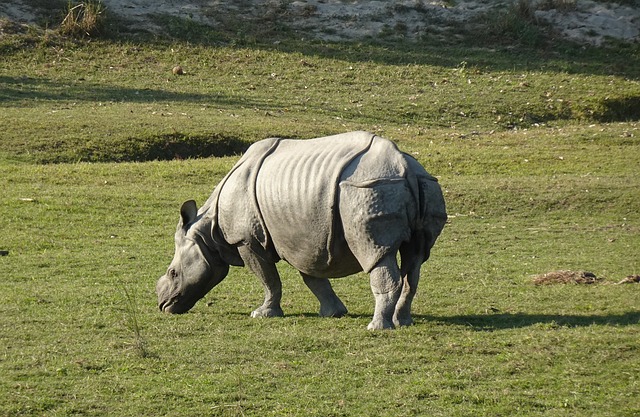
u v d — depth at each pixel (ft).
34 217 152.05
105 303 102.47
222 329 88.99
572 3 327.47
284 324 90.79
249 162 91.86
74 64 270.87
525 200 170.19
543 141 219.82
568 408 68.13
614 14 326.24
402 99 257.75
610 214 165.07
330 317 94.79
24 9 297.33
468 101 256.73
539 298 105.40
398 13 324.19
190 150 203.92
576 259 132.98
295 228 86.99
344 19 318.86
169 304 96.32
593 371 75.31
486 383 72.90
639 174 188.96
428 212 84.89
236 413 66.74
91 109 227.20
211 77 270.87
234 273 122.72
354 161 84.79
